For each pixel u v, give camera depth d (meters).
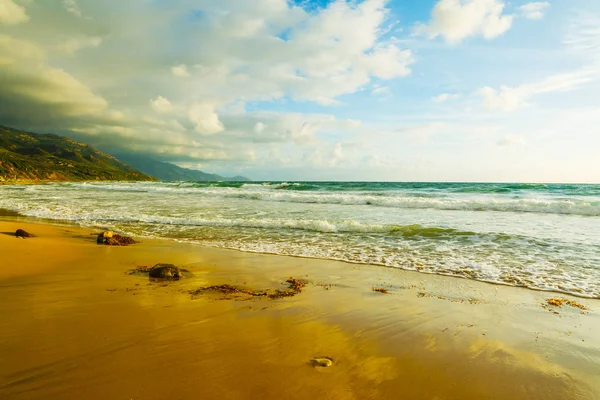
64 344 3.68
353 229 12.88
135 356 3.46
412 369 3.41
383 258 8.72
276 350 3.70
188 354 3.54
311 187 46.56
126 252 9.11
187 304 5.17
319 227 13.25
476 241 10.72
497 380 3.27
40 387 2.86
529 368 3.52
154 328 4.21
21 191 40.38
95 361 3.33
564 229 12.70
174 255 8.88
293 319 4.67
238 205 22.36
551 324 4.70
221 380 3.05
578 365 3.60
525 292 6.12
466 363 3.58
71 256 8.34
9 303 5.00
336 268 7.73
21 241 9.72
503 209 19.30
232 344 3.82
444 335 4.25
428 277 7.04
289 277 6.96
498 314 5.04
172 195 32.47
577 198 26.31
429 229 12.40
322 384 3.05
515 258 8.62
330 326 4.45
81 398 2.72
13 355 3.40
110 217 16.20
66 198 28.48
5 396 2.71
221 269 7.54
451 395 3.00
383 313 4.98
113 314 4.65
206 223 14.51
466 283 6.64
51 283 6.08
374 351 3.77
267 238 11.50
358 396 2.90
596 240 10.68
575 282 6.72
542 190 37.09
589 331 4.48
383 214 17.52
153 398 2.74
